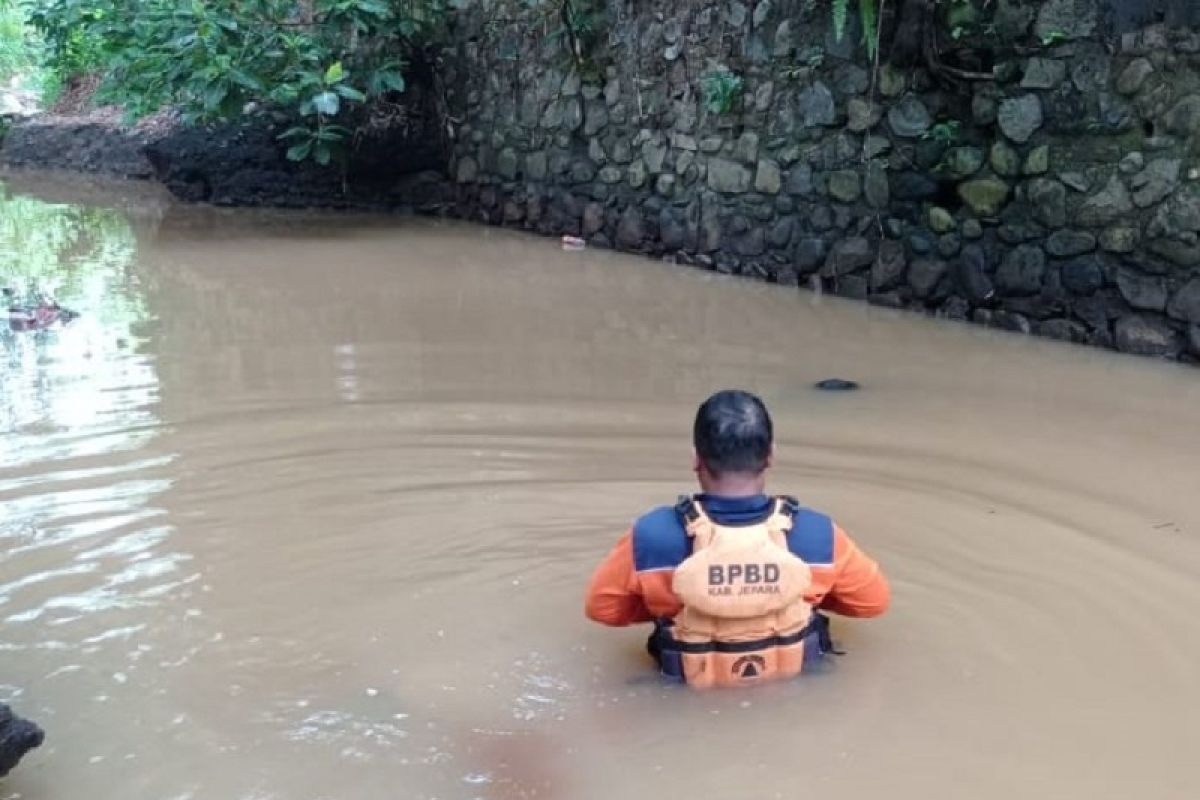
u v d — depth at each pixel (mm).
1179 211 5941
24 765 2600
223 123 12227
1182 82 5871
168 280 8195
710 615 2797
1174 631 3227
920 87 7070
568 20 9680
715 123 8586
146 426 4980
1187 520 4016
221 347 6301
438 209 11805
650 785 2506
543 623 3279
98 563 3680
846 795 2475
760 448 2830
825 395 5492
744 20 8211
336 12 10805
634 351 6301
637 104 9305
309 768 2584
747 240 8453
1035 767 2582
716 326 6902
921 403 5371
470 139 11375
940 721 2752
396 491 4297
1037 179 6543
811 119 7793
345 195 12172
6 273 8383
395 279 8344
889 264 7418
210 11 10680
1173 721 2773
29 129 15961
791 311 7312
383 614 3348
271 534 3918
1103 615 3324
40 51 18047
